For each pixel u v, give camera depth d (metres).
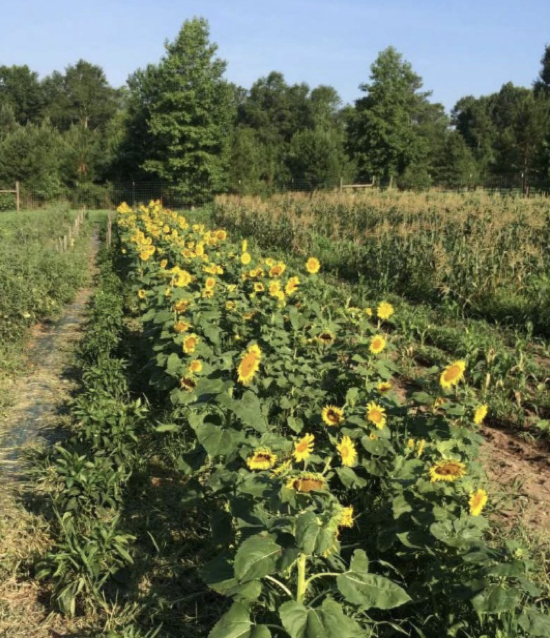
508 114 96.94
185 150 45.34
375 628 3.39
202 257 9.95
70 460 4.70
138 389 7.01
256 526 2.87
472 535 3.08
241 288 8.27
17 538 4.32
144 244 11.75
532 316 9.73
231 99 48.44
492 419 6.62
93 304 11.61
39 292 10.06
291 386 5.59
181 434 5.52
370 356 5.25
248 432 4.04
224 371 5.05
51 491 4.92
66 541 4.03
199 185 45.81
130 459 5.05
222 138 46.16
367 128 47.69
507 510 4.65
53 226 23.91
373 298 12.12
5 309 8.80
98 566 3.78
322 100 99.19
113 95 101.56
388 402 4.53
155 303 7.41
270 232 20.00
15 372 7.83
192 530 4.39
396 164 48.38
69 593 3.63
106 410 5.41
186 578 3.92
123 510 4.61
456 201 18.86
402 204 18.67
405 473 3.64
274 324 6.44
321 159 48.81
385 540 3.46
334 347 6.00
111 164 50.47
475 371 7.20
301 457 3.20
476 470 4.01
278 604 2.94
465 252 11.79
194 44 45.38
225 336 6.98
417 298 11.96
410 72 47.91
